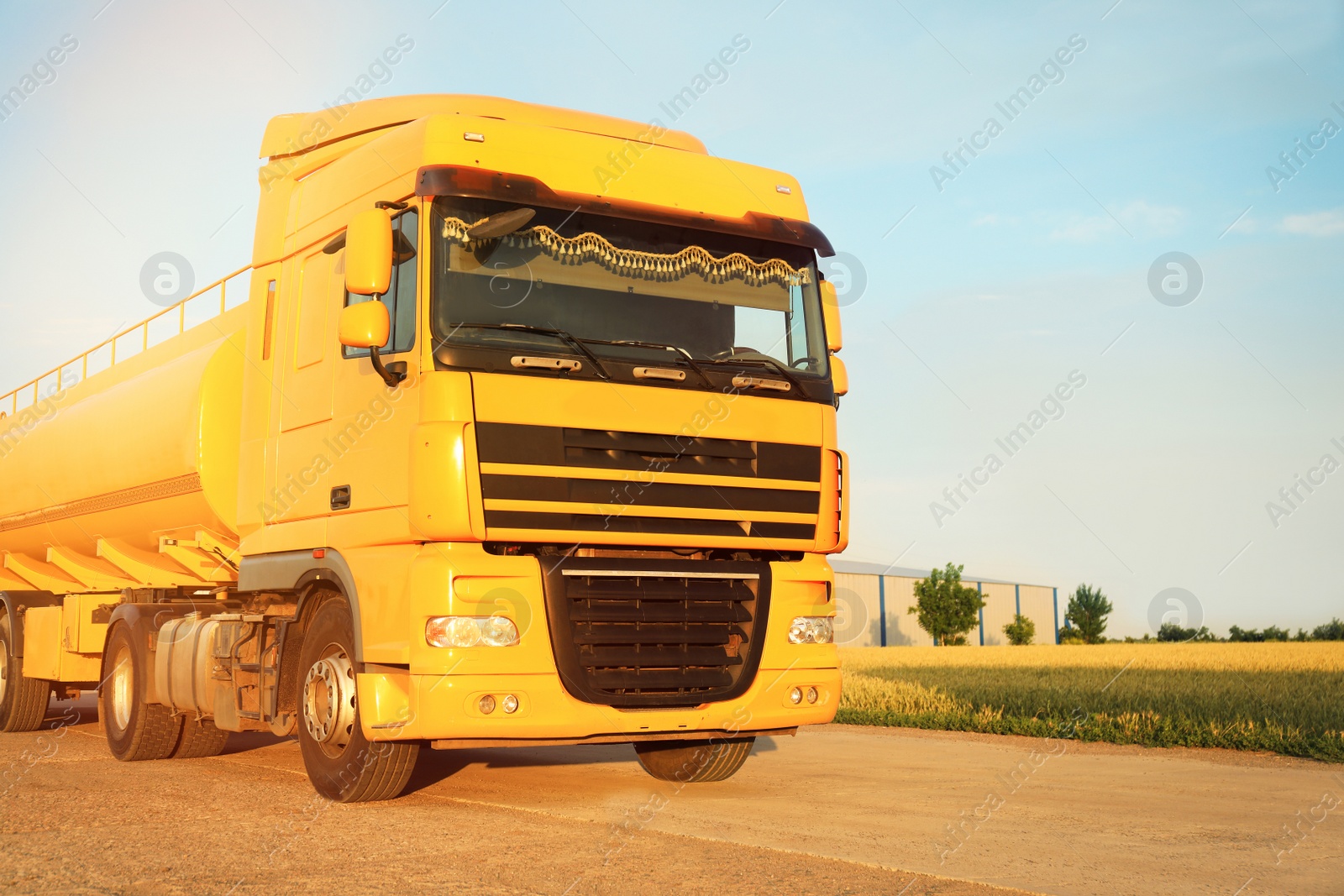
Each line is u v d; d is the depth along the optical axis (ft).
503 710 19.63
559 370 20.40
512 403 19.92
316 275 24.47
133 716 30.17
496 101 24.94
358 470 21.72
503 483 19.70
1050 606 239.50
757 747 34.73
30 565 41.78
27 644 39.01
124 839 18.39
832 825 20.47
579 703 20.25
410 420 20.15
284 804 22.22
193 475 28.50
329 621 22.77
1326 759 30.94
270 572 24.97
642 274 22.04
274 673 24.73
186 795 23.34
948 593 162.91
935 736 38.14
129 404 32.53
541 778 27.02
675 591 21.22
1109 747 34.58
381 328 20.39
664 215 22.44
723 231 23.02
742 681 21.79
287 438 24.80
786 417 22.61
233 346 28.66
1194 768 29.37
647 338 21.71
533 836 18.85
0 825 19.69
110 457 32.53
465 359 19.83
